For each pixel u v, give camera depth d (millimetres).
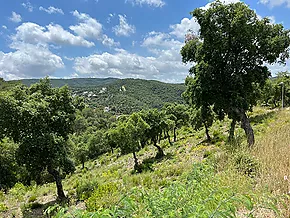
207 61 12727
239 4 12078
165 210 2330
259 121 22984
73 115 14359
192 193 3240
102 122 89812
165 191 2828
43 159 12734
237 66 12703
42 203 13531
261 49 12664
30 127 12828
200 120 22734
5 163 22875
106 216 1867
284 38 12617
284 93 40094
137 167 19766
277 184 4797
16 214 12188
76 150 36125
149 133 23625
